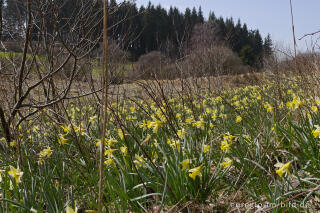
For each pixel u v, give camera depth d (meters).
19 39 4.22
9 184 2.39
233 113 5.02
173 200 2.35
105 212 2.27
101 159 1.31
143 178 2.55
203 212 2.23
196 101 5.74
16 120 4.59
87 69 4.86
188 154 2.57
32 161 3.24
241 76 11.99
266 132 3.39
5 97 3.90
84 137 3.95
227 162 2.29
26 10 3.67
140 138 3.77
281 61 6.97
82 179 2.88
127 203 2.34
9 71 4.50
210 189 2.47
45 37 3.93
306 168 2.36
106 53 1.24
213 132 4.10
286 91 6.52
